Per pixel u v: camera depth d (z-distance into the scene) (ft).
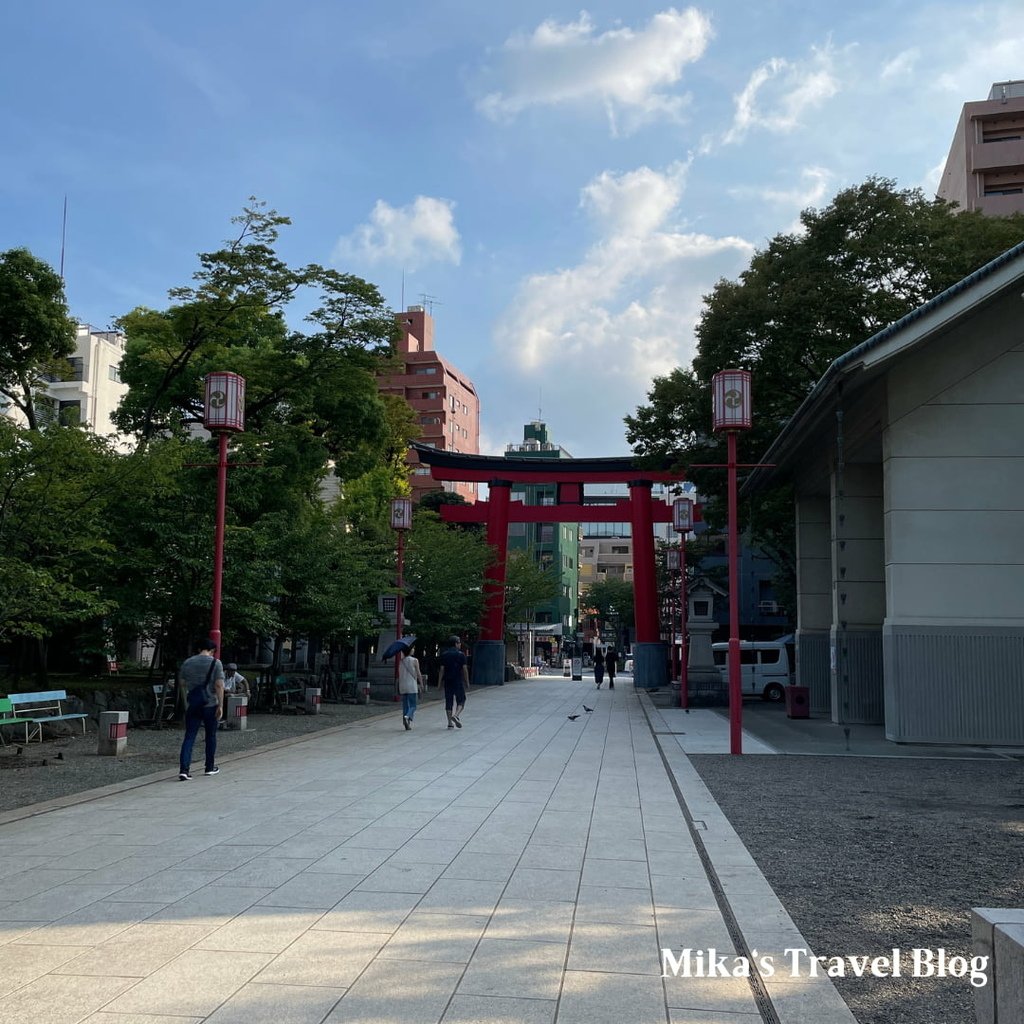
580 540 357.61
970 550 56.95
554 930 19.19
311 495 97.19
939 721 56.13
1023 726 55.52
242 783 39.52
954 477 57.52
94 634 65.67
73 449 47.98
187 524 63.36
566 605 292.61
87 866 24.47
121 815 31.94
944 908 21.27
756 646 113.60
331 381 85.61
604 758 49.01
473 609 133.80
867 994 15.99
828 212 82.79
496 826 29.96
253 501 70.49
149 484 54.29
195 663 41.50
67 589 47.50
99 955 17.46
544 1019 14.71
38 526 48.24
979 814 33.55
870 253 78.89
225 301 76.95
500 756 49.34
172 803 34.45
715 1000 15.58
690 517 92.48
